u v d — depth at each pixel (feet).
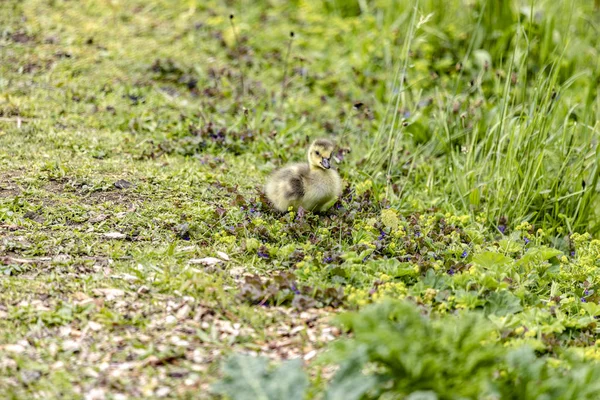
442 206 43.11
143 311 29.58
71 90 52.11
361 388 22.95
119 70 55.72
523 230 40.11
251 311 29.99
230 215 37.78
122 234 35.68
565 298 33.42
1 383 25.23
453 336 25.67
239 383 24.13
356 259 33.73
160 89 54.13
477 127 45.88
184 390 25.49
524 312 31.24
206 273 32.58
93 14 63.41
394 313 27.37
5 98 49.65
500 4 60.08
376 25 64.34
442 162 48.01
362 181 44.16
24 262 32.45
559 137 46.16
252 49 60.90
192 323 29.17
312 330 29.27
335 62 60.49
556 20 62.03
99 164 42.52
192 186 41.24
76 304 29.50
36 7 62.64
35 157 42.70
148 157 44.88
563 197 42.50
